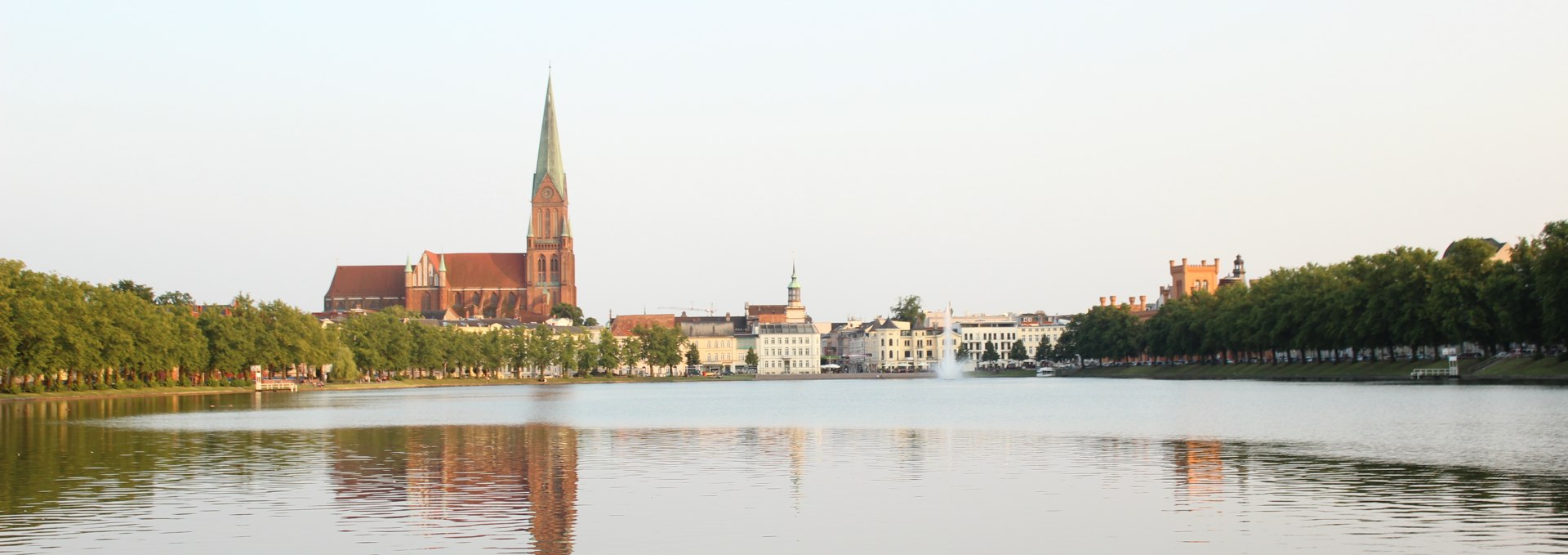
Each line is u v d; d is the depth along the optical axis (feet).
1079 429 310.04
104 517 163.94
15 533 152.66
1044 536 150.41
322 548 144.36
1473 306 581.53
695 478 204.85
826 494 185.06
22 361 535.19
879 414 403.34
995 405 469.16
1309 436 272.31
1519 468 203.41
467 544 147.23
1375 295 654.53
